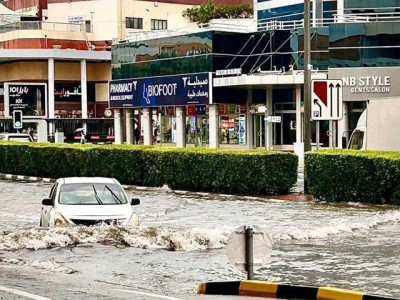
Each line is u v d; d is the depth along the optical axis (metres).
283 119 79.62
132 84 92.06
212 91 80.56
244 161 39.81
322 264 19.80
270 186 39.12
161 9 118.00
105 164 48.28
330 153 36.12
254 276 18.33
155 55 88.38
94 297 15.12
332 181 35.94
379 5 75.12
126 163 46.94
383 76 72.88
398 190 33.66
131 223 24.44
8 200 40.06
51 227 24.23
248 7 113.19
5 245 22.72
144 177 46.16
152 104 88.94
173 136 91.50
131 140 95.12
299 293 15.34
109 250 22.20
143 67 90.38
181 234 23.81
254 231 15.66
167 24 115.06
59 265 20.14
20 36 109.56
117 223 24.28
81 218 24.27
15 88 100.50
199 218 30.73
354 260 20.30
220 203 36.66
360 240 23.91
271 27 79.19
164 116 92.75
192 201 37.75
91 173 49.50
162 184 44.91
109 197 25.70
